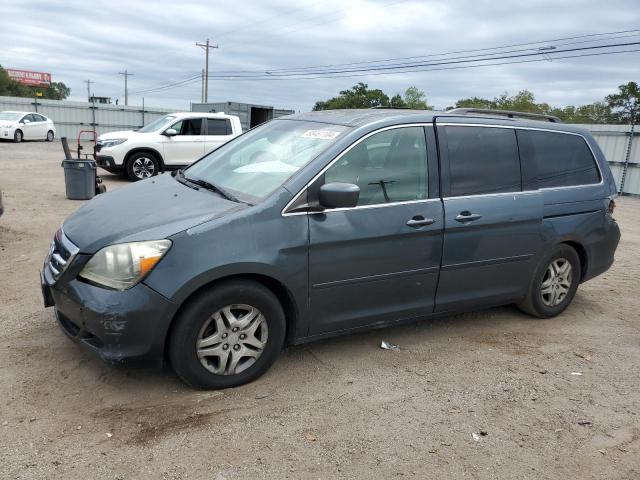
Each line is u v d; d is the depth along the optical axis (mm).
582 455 3197
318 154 3857
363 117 4266
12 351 3963
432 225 4176
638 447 3311
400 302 4215
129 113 37125
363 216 3885
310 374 3928
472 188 4453
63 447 2957
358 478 2873
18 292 5230
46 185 12930
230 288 3463
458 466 3023
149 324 3264
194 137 14508
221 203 3707
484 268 4578
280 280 3598
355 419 3402
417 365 4180
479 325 5074
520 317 5324
